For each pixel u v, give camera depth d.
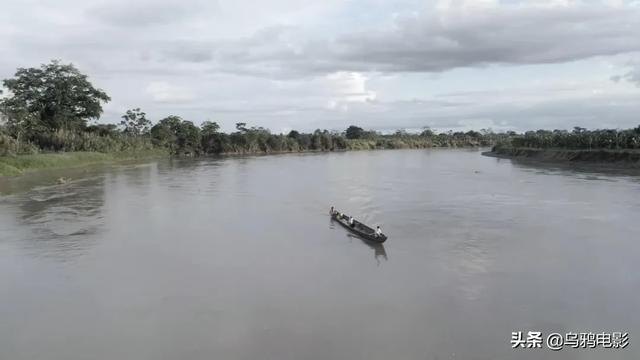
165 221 49.53
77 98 138.00
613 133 112.44
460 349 22.42
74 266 34.31
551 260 35.28
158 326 24.83
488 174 96.00
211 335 23.81
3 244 40.09
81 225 47.22
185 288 29.92
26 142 115.75
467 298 28.23
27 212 53.81
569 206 56.16
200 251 38.09
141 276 32.16
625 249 37.91
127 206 58.28
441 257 36.25
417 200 62.81
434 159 153.25
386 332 24.03
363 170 110.31
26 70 131.38
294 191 72.81
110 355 22.09
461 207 56.84
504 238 41.56
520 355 21.91
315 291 29.31
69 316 26.08
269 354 22.02
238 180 88.44
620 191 66.62
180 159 156.50
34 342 23.30
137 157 157.25
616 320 25.41
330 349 22.41
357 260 35.69
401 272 32.81
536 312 26.33
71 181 84.62
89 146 138.62
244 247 39.38
